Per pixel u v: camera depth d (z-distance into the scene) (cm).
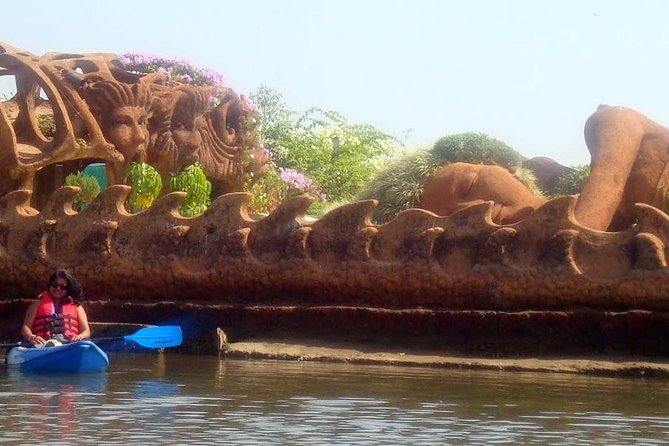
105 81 1884
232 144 2244
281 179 2550
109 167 1886
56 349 1341
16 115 1991
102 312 1644
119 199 1667
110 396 1148
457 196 1786
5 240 1698
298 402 1124
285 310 1566
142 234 1644
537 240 1492
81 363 1344
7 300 1694
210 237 1616
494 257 1498
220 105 2236
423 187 1973
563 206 1487
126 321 1633
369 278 1538
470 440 934
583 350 1462
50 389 1199
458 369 1452
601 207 1631
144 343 1496
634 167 1719
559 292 1469
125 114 1877
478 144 2180
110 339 1488
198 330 1600
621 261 1461
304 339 1561
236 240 1596
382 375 1364
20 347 1409
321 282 1557
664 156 1717
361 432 959
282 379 1306
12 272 1688
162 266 1623
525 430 988
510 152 2184
